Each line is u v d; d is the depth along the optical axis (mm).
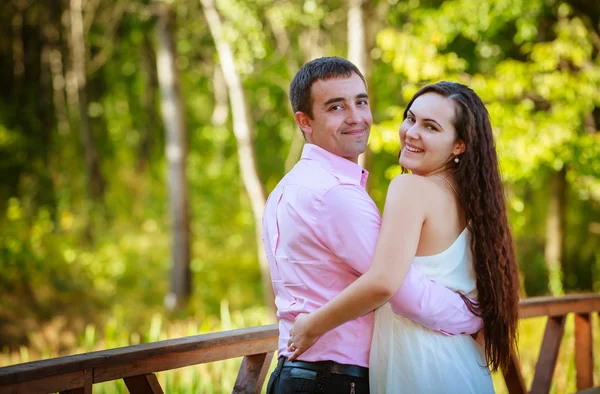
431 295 2029
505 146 8273
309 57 12328
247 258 15867
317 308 2074
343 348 2082
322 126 2172
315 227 2049
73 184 15930
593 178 9555
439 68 8430
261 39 9508
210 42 15305
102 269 13703
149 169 17438
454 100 2137
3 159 15172
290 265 2119
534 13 9891
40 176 15430
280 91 15141
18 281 12477
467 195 2133
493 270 2139
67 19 15703
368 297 1936
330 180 2066
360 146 2184
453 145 2145
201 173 17328
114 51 16891
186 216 13359
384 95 12859
